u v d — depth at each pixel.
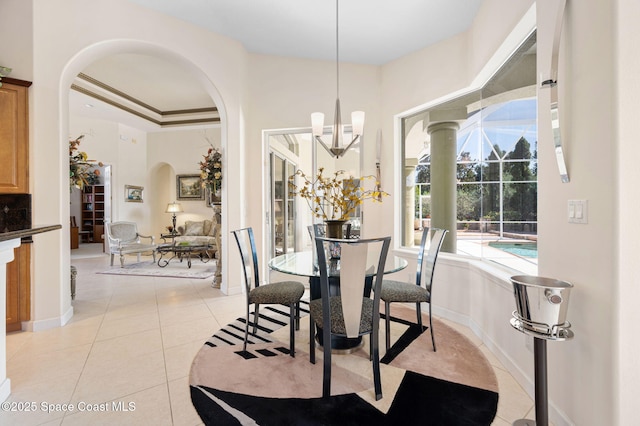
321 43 3.56
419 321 2.63
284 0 2.86
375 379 1.70
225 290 3.77
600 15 1.21
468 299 2.79
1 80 2.44
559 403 1.51
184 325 2.80
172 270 5.42
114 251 5.83
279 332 2.66
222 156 3.73
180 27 3.25
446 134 3.25
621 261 1.16
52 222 2.68
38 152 2.61
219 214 4.88
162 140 7.57
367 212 3.83
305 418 1.55
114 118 6.32
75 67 2.85
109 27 2.89
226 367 2.05
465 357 2.20
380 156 3.80
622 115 1.15
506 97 2.44
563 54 1.44
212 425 1.50
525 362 1.82
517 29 2.06
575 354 1.39
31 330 2.62
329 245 2.48
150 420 1.54
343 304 1.73
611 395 1.18
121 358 2.17
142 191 7.52
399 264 2.41
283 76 3.98
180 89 5.35
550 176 1.58
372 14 2.94
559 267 1.51
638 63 1.15
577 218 1.37
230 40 3.62
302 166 4.29
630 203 1.15
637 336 1.16
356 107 3.89
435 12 2.82
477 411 1.60
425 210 3.47
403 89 3.60
